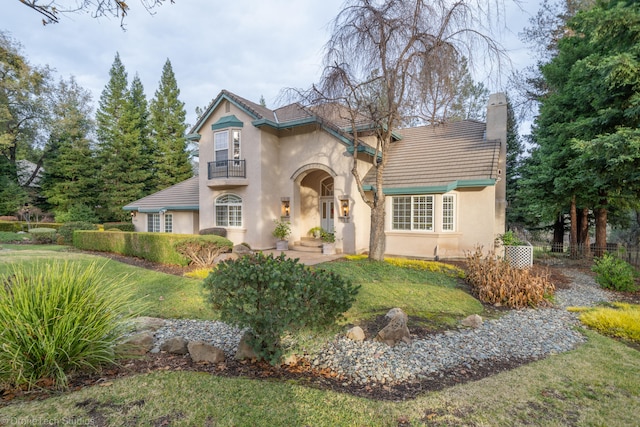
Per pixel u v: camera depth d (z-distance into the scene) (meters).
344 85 10.94
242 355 4.48
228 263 4.36
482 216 13.37
